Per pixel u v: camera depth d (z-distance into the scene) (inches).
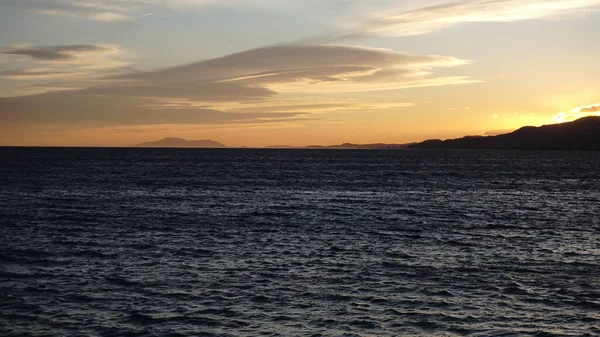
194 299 832.3
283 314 769.6
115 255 1130.7
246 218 1718.8
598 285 928.3
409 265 1063.6
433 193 2674.7
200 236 1375.5
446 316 765.9
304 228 1525.6
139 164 5585.6
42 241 1274.6
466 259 1125.1
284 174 4101.9
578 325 733.9
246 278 954.1
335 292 874.1
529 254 1184.8
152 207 1987.0
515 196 2566.4
